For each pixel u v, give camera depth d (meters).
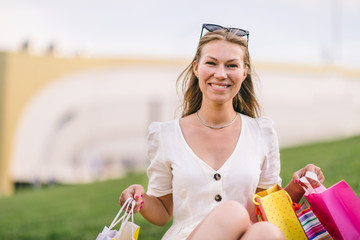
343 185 2.32
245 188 2.41
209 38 2.46
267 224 1.99
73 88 15.49
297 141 14.64
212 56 2.42
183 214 2.45
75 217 7.85
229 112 2.54
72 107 15.41
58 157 15.40
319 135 14.72
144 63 15.18
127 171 15.20
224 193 2.40
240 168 2.42
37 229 7.36
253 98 2.75
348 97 14.80
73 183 15.25
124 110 15.26
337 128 14.70
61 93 15.51
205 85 2.47
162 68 15.16
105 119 15.33
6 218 8.62
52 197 10.55
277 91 14.65
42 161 15.42
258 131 2.56
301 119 14.74
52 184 15.33
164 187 2.59
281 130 14.64
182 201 2.45
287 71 14.70
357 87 14.88
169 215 2.68
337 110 14.74
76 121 15.38
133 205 2.34
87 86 15.48
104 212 7.95
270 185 2.56
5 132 15.42
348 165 6.52
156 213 2.59
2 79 15.37
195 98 2.74
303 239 2.27
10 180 15.38
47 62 15.52
